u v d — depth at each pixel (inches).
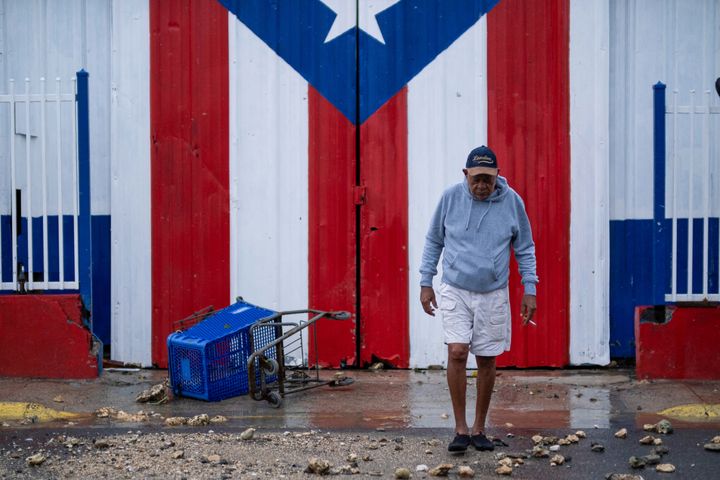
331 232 311.4
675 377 288.4
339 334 312.3
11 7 316.8
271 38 310.8
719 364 286.8
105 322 318.7
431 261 226.1
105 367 314.2
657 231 285.3
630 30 311.7
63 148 315.3
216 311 302.0
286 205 312.5
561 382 293.7
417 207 310.2
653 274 291.9
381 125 309.9
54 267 316.5
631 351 313.9
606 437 231.0
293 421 248.5
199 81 311.6
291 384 287.0
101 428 241.6
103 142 318.7
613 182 313.0
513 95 308.7
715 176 303.6
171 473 201.5
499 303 217.0
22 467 207.0
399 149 309.7
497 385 290.7
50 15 317.1
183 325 313.0
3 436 233.6
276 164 311.7
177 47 311.6
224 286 313.1
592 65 307.1
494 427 241.4
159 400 269.3
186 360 273.9
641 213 312.7
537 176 308.8
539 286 309.6
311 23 310.3
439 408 263.3
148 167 312.8
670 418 251.3
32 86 317.7
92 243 318.3
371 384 292.8
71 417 254.5
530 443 225.9
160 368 314.5
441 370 311.6
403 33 309.1
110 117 316.8
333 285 311.9
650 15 311.4
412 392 282.4
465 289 216.5
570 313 310.0
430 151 309.7
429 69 308.8
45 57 317.7
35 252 316.2
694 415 253.8
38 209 315.6
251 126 312.0
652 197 311.9
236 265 313.0
